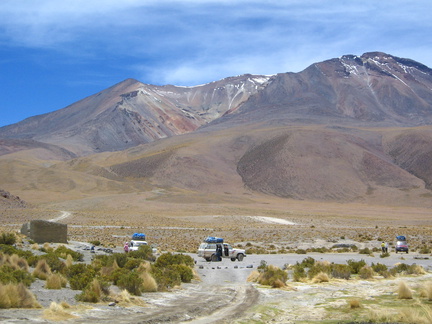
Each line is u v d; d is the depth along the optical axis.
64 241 51.22
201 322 17.52
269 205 193.00
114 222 107.06
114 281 23.77
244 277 31.14
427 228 109.56
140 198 181.50
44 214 116.44
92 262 31.89
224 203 191.62
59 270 27.33
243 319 18.52
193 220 123.25
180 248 56.66
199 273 32.69
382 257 48.75
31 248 40.38
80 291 21.41
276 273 28.50
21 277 21.41
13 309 16.72
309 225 115.62
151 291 23.34
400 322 18.44
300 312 20.41
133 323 16.28
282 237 77.94
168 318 17.58
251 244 64.62
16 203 133.25
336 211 175.00
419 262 43.53
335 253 55.59
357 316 19.61
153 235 77.75
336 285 28.28
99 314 17.36
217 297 22.98
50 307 16.72
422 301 22.88
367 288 27.27
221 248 42.91
